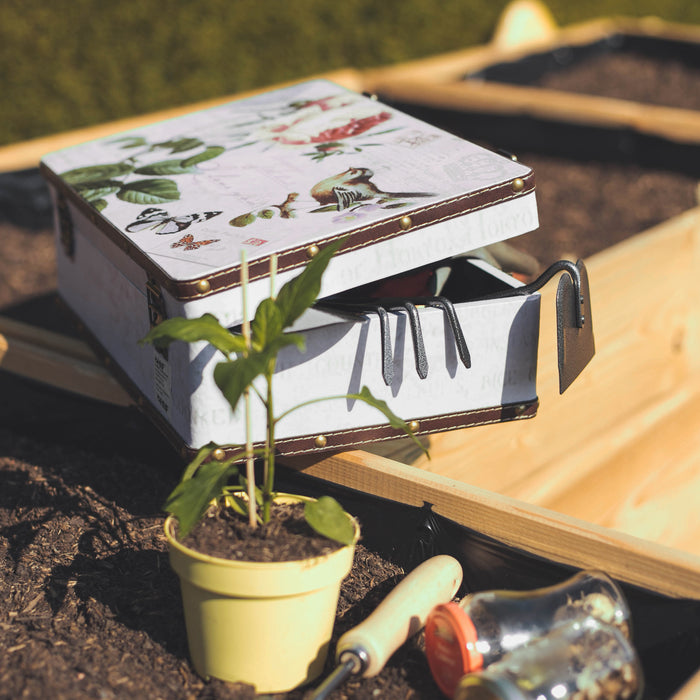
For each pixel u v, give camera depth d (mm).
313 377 998
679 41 3312
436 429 1043
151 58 2750
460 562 1016
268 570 873
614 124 2408
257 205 1030
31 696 896
